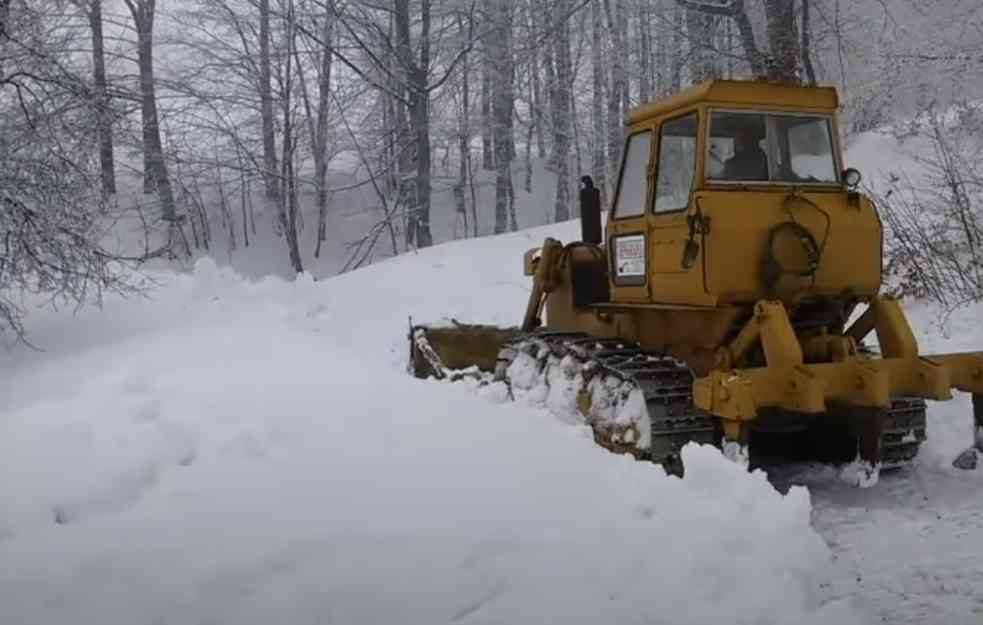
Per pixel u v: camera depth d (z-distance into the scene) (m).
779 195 5.78
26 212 9.45
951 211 10.48
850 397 5.38
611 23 25.62
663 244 6.11
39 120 9.97
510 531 4.43
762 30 18.81
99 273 10.33
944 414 6.82
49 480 5.20
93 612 3.72
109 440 5.85
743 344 5.60
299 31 24.27
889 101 16.64
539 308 8.17
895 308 5.81
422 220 24.28
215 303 12.74
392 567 4.04
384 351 11.45
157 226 25.53
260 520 4.60
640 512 4.75
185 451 5.71
